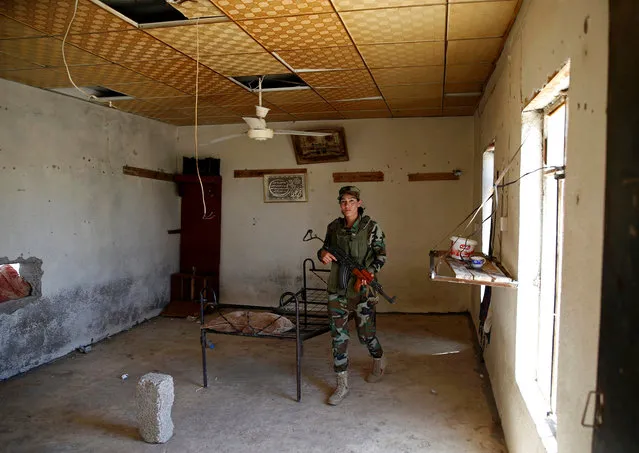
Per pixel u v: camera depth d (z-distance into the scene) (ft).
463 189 18.94
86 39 9.82
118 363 13.96
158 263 19.71
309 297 20.13
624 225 3.19
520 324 8.00
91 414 10.66
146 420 9.46
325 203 20.04
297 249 20.42
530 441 6.79
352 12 8.49
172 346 15.61
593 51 4.09
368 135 19.54
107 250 16.51
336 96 15.42
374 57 11.23
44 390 11.92
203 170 20.72
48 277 13.93
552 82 5.92
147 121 18.97
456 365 13.53
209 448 9.25
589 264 4.11
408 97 15.60
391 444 9.30
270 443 9.40
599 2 3.94
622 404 3.15
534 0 6.89
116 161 17.01
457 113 18.33
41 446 9.29
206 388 12.13
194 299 20.38
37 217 13.53
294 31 9.42
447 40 9.98
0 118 12.44
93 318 15.84
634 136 3.05
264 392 11.86
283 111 17.90
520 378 8.02
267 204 20.62
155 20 9.09
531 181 7.90
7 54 10.73
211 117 19.01
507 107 9.62
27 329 13.24
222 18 8.75
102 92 15.30
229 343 15.97
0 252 12.35
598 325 3.87
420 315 19.19
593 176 4.04
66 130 14.66
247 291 20.92
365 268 11.43
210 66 11.93
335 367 11.35
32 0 7.88
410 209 19.35
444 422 10.16
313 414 10.62
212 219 20.99
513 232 8.59
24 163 13.12
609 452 3.38
